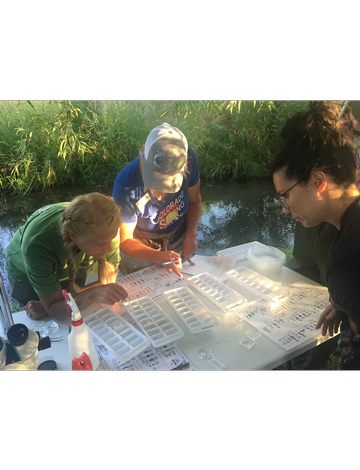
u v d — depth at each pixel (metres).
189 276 1.83
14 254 1.89
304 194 1.09
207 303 1.58
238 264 1.94
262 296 1.60
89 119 6.07
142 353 1.27
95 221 1.36
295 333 1.36
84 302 1.53
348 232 1.04
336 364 1.89
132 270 2.43
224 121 6.56
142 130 6.35
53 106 5.97
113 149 6.21
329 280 1.09
